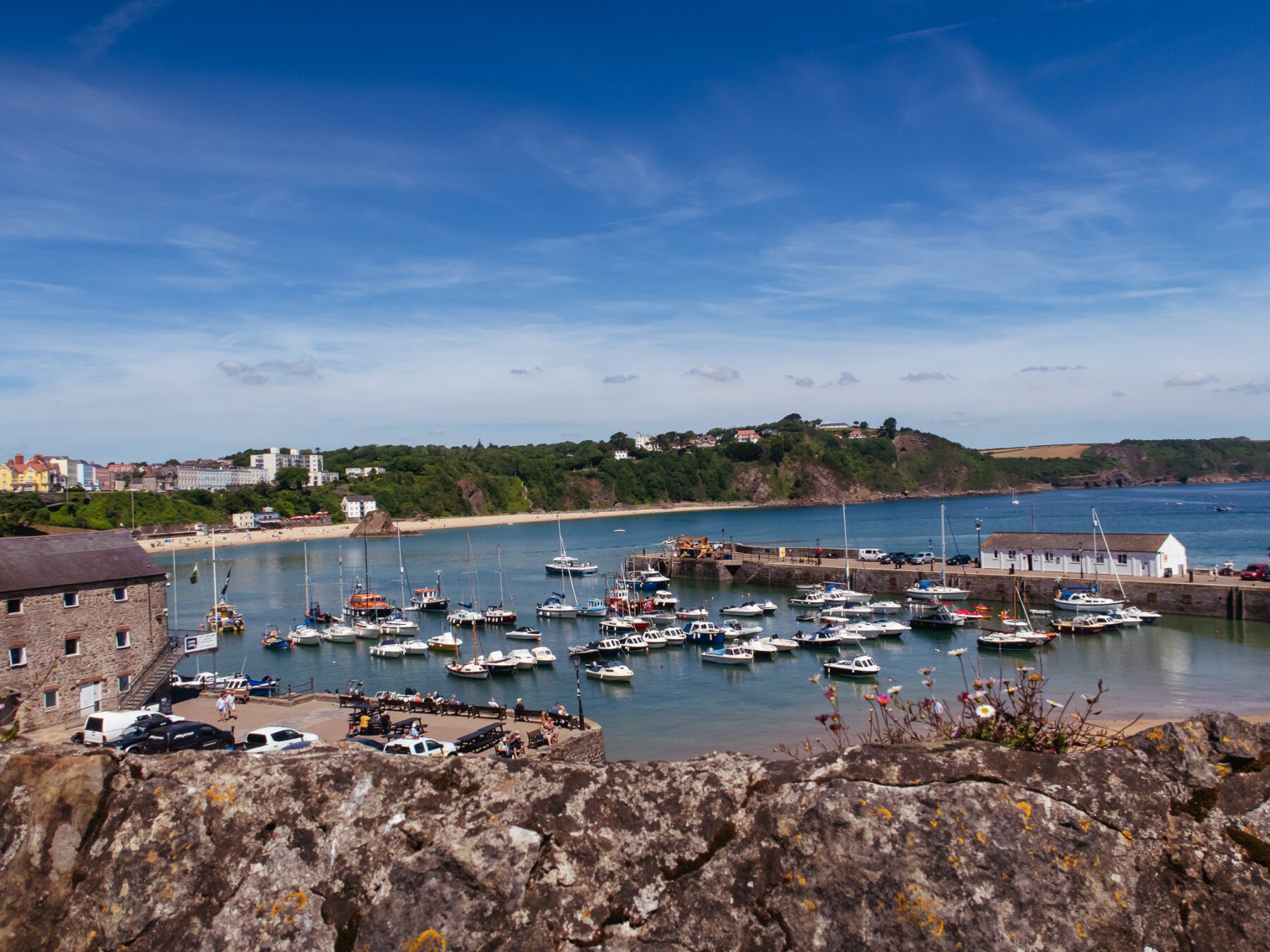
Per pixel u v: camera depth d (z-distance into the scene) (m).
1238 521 199.12
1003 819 5.07
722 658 73.19
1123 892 4.95
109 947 5.45
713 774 5.57
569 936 5.10
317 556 197.88
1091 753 5.37
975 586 100.38
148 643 41.59
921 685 61.88
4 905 5.70
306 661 81.88
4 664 35.91
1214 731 5.45
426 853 5.31
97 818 5.85
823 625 87.50
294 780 5.69
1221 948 4.81
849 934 4.96
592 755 40.22
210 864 5.54
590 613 102.00
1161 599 85.81
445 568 168.00
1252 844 5.05
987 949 4.82
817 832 5.17
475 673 71.81
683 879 5.23
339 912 5.29
